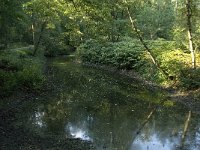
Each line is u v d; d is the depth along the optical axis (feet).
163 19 133.59
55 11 102.53
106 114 58.49
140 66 97.71
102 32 70.03
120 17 125.08
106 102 67.15
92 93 74.95
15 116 53.06
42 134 46.26
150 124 53.11
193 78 70.74
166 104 65.36
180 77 74.28
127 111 60.70
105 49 119.85
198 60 76.84
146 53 95.35
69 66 117.70
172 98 69.41
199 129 50.72
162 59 84.33
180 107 62.85
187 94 68.85
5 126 47.98
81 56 131.23
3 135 44.34
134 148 43.19
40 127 49.16
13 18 62.34
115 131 49.60
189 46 79.00
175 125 52.60
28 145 41.60
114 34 119.75
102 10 64.34
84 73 102.68
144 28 131.13
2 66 71.82
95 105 64.44
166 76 79.97
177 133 48.98
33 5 97.25
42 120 52.65
